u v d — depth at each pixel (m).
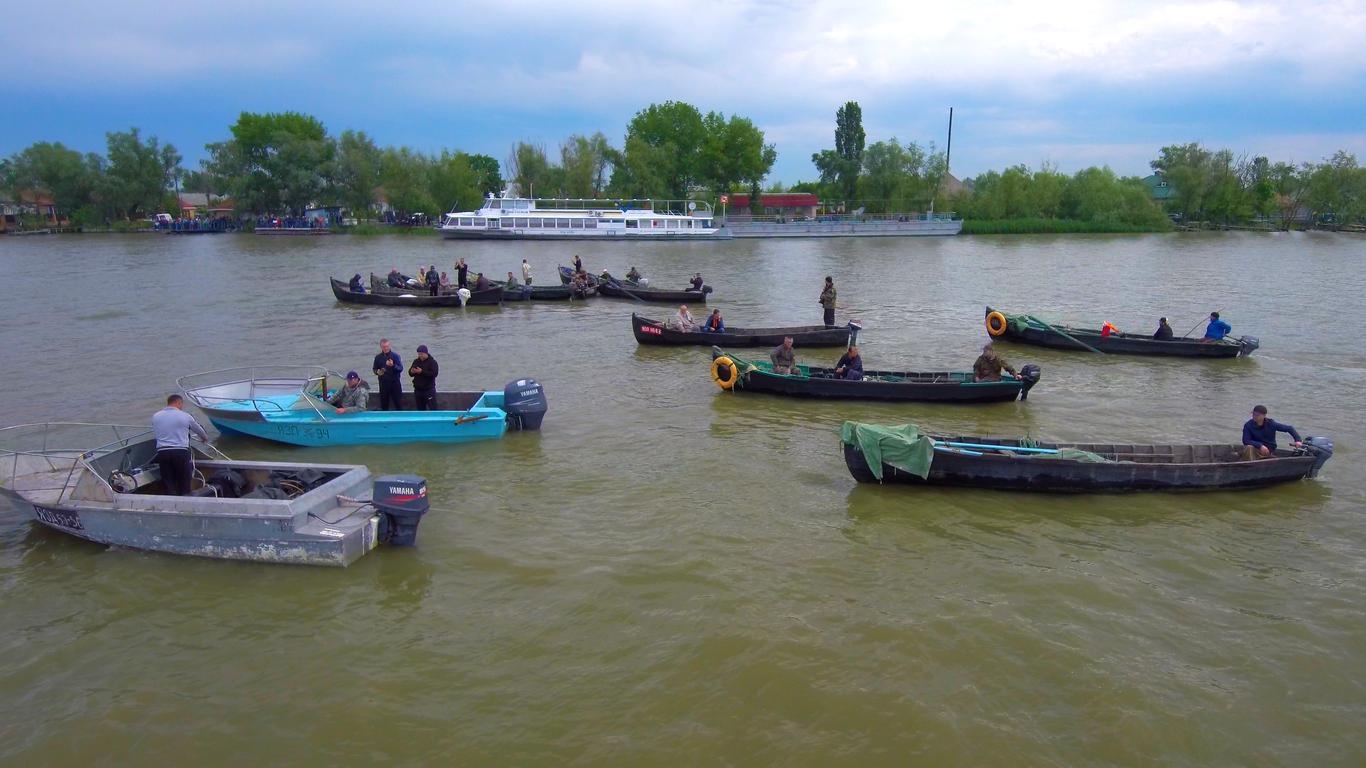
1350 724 9.20
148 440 14.26
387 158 109.81
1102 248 86.38
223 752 8.73
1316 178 126.50
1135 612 11.41
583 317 37.31
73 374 25.27
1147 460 16.27
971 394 21.98
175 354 28.41
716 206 118.75
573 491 15.53
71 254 71.94
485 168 146.12
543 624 10.98
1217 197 122.31
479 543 13.26
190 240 92.31
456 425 18.14
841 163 119.38
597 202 108.56
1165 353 28.56
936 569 12.56
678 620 11.06
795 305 42.66
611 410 21.28
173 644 10.55
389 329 33.66
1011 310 40.59
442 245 82.75
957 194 122.56
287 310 38.72
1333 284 51.31
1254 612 11.46
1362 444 18.72
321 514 12.79
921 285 51.78
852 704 9.40
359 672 9.98
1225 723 9.19
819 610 11.33
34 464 14.19
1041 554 13.12
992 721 9.17
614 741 8.84
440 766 8.51
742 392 23.12
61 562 12.52
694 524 14.05
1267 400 22.77
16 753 8.70
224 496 13.59
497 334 32.66
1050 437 19.39
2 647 10.48
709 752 8.68
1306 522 14.40
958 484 15.62
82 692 9.67
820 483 16.05
